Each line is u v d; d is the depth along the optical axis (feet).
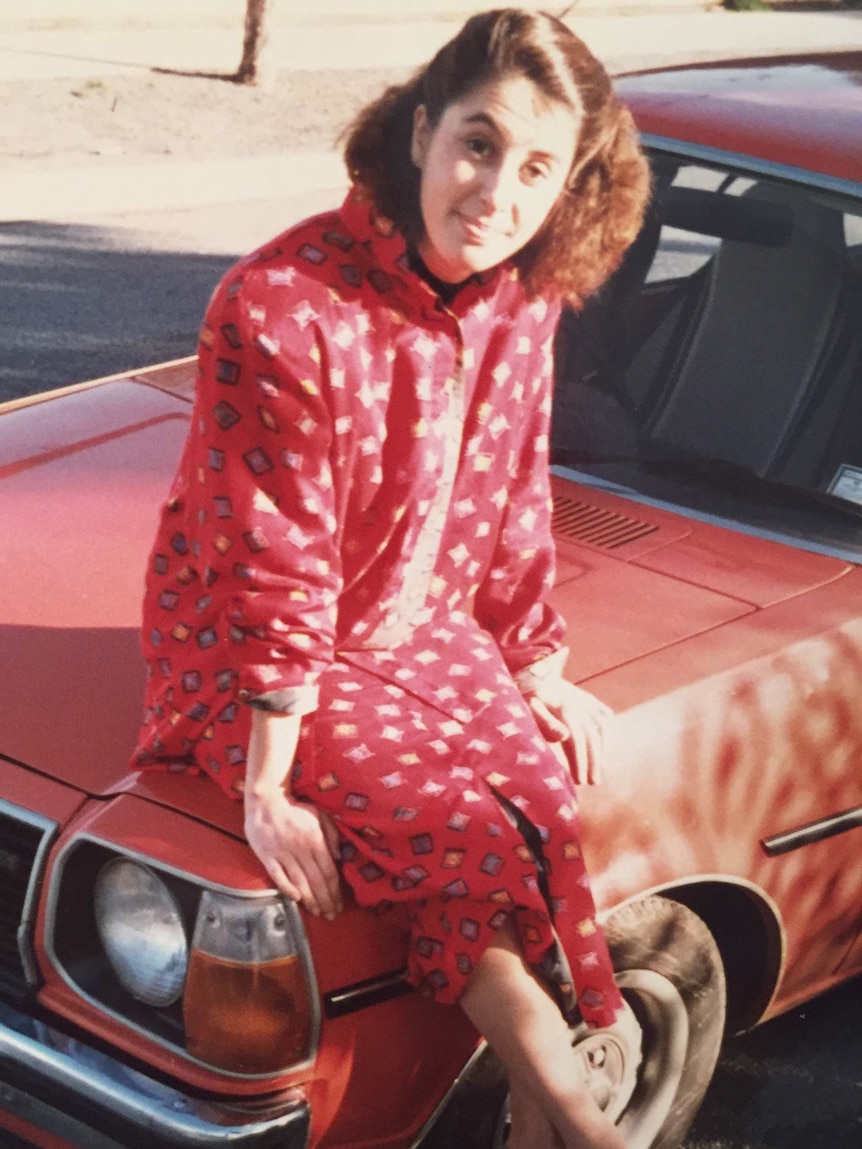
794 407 11.26
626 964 8.81
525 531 8.43
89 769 8.00
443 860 7.34
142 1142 7.49
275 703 7.22
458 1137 8.58
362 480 7.41
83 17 52.54
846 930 10.44
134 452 11.17
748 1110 11.09
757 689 9.20
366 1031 7.73
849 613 9.87
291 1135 7.52
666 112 12.12
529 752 7.67
